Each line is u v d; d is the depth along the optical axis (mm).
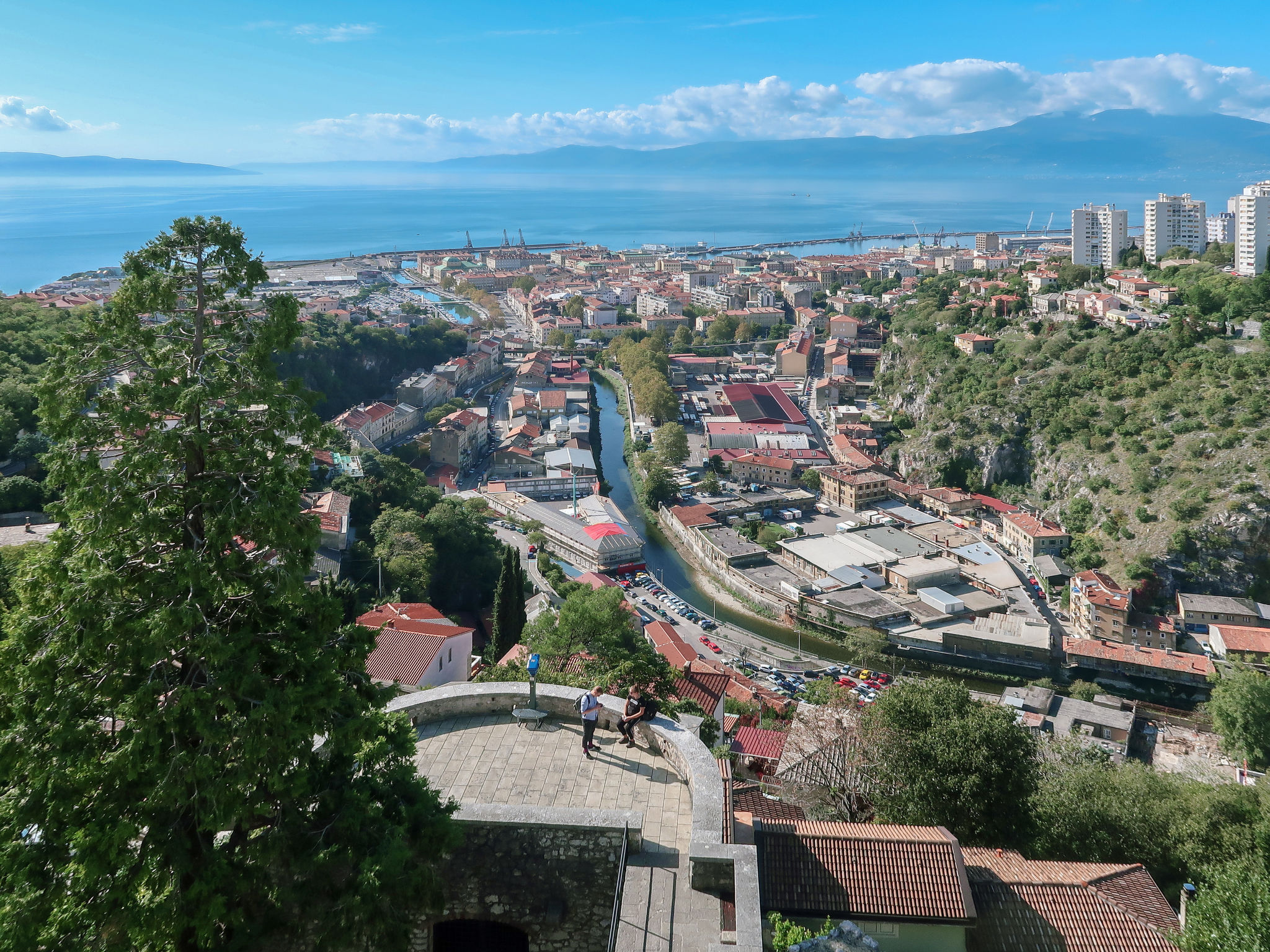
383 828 29250
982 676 160750
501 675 71500
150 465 27797
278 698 28312
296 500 29969
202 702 27672
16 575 29812
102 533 27312
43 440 131375
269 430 30422
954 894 38656
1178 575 187750
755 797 54531
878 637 164625
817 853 40219
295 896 28844
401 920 28922
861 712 61750
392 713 37094
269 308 31062
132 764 26734
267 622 30797
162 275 29375
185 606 27484
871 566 194375
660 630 134875
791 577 190750
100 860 26422
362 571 143000
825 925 35250
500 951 32656
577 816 32344
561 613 88062
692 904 30391
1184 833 55344
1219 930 38156
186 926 27328
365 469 186125
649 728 38875
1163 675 157250
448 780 36219
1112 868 44531
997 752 53906
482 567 165375
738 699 108438
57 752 27188
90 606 27500
